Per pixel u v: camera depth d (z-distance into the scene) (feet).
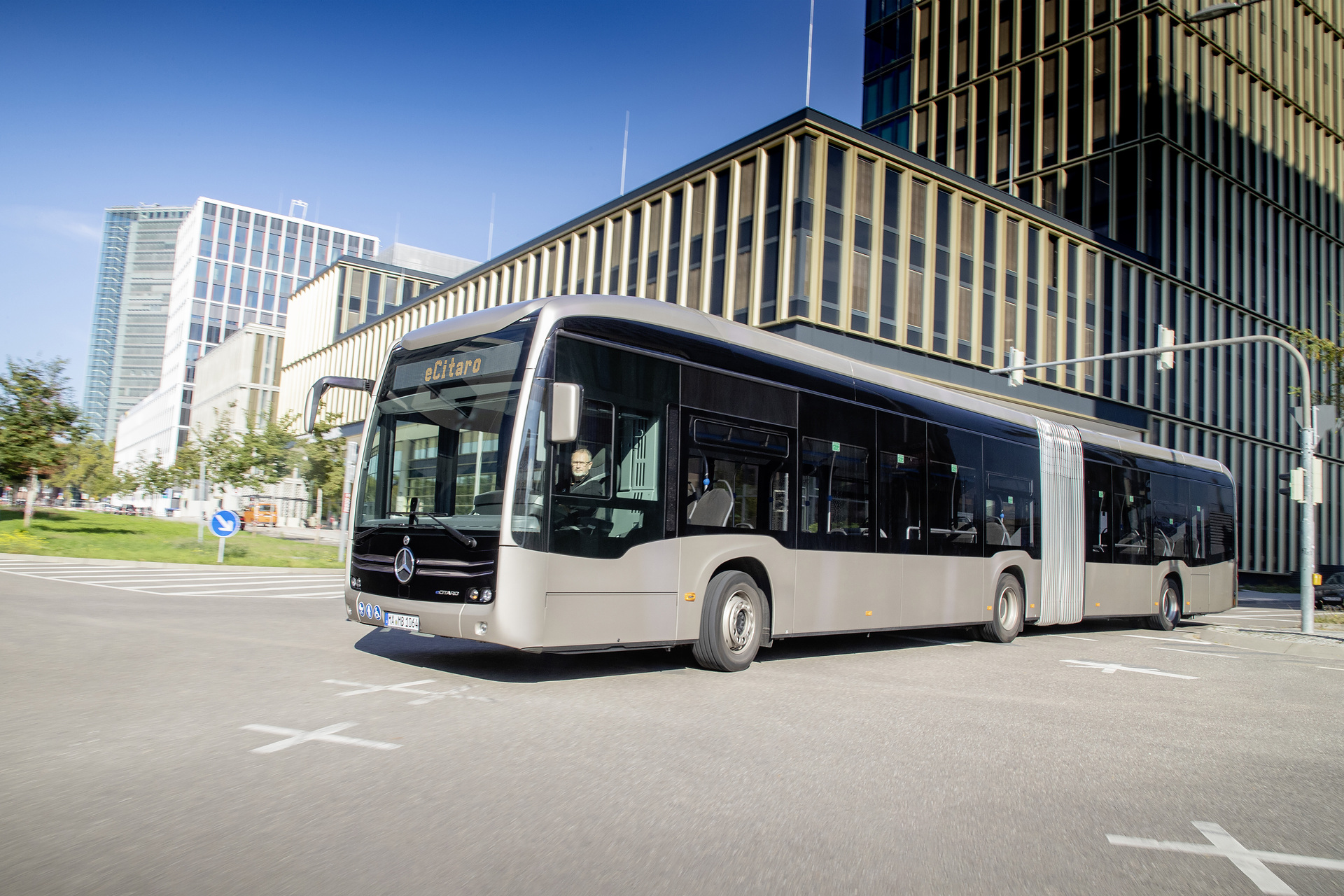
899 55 167.02
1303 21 166.71
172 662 25.20
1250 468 145.69
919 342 94.73
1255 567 146.10
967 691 26.58
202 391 323.98
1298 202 161.07
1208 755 19.54
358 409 190.80
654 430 25.82
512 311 24.80
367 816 12.78
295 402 232.12
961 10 157.38
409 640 31.91
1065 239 113.29
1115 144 136.36
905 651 36.63
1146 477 52.34
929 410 37.29
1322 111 168.96
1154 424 127.65
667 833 12.67
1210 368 138.62
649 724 19.74
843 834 13.03
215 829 12.04
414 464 25.27
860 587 32.58
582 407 23.77
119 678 22.57
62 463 99.19
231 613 38.88
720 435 27.84
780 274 87.10
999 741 19.86
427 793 13.98
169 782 14.11
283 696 20.86
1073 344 113.80
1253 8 155.43
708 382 27.66
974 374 99.81
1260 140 154.10
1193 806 15.55
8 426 92.63
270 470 108.37
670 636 25.82
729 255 93.40
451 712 19.93
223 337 386.52
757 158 91.71
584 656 30.63
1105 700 26.22
